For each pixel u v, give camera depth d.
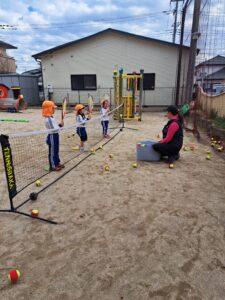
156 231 3.02
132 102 13.04
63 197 3.97
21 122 12.77
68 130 10.05
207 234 2.95
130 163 5.72
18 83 21.59
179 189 4.24
